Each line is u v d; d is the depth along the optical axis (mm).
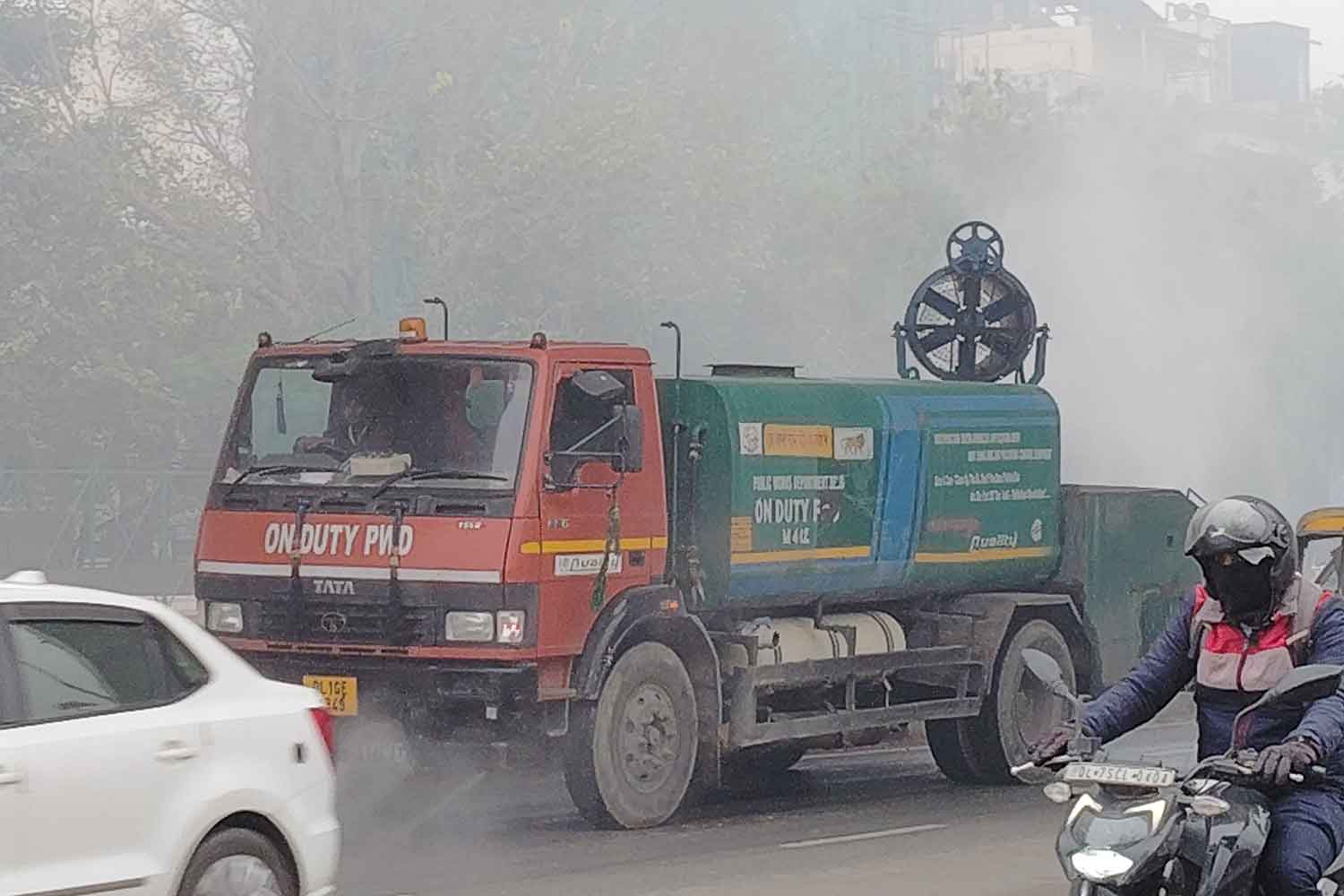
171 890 8141
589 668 13797
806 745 16750
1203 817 5938
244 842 8516
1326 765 6328
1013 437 17812
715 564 14914
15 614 7957
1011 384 18062
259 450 14297
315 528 13828
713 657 14875
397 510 13594
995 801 16391
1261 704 6164
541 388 13609
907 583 16781
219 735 8453
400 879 11961
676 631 14727
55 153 36375
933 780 18047
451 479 13609
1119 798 5910
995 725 17344
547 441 13594
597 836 13938
